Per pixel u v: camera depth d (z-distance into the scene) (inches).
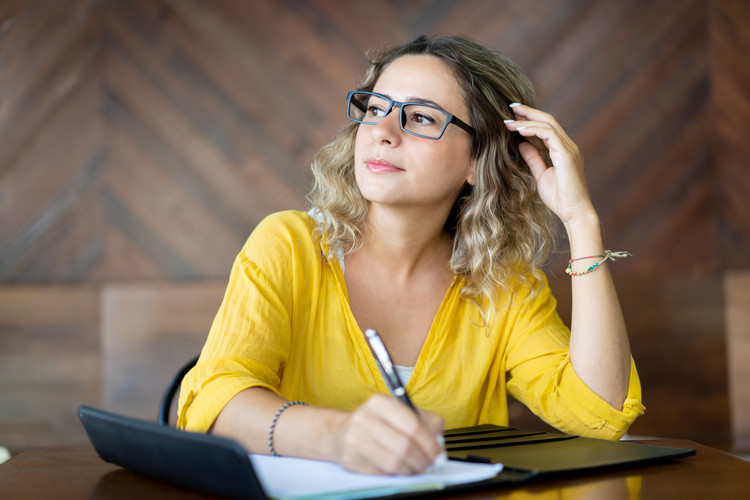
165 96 138.0
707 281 143.4
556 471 33.3
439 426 33.0
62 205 135.8
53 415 132.1
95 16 137.3
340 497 28.3
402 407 31.7
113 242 137.0
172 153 138.1
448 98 53.8
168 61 138.2
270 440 36.1
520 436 42.1
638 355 141.3
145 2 137.9
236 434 37.4
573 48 143.7
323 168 57.2
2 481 33.9
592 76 143.9
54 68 136.3
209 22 138.6
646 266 143.7
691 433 140.8
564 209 51.8
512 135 57.8
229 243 138.4
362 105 58.6
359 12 140.5
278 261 50.7
